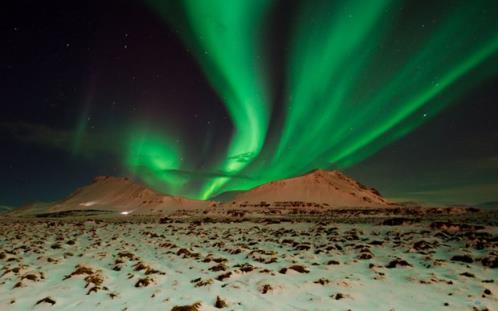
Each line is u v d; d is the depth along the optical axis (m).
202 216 52.34
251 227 28.06
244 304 7.05
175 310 6.57
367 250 13.37
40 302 7.37
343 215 49.94
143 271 10.19
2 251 15.15
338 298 7.38
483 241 14.45
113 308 6.96
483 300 7.12
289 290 7.95
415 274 9.39
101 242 18.55
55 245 16.62
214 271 10.08
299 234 21.09
